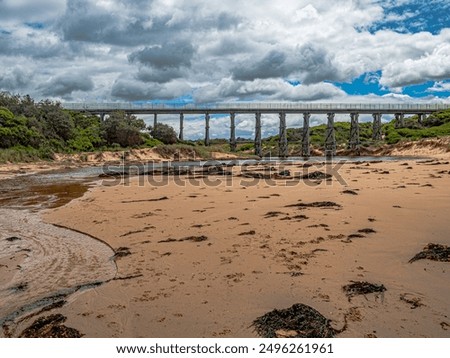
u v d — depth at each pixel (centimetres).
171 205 1123
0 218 1016
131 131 5956
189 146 6431
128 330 389
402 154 5716
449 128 6675
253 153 7938
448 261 541
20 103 5272
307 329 373
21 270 591
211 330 383
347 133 9856
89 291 492
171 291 479
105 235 788
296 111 7338
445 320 382
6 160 3662
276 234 723
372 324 379
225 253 621
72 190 1670
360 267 533
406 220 792
